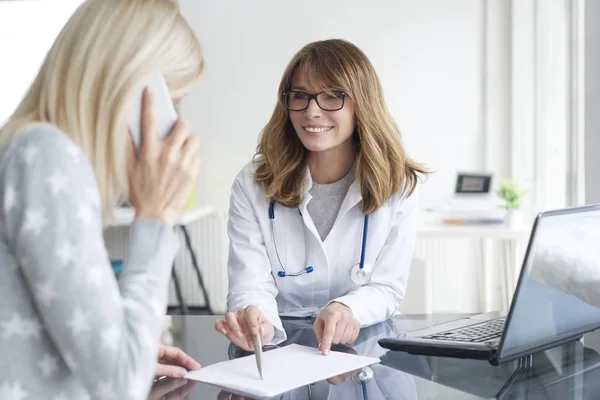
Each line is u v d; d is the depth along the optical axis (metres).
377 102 1.75
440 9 4.55
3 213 0.75
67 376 0.80
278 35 4.70
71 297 0.74
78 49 0.81
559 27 3.67
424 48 4.57
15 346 0.76
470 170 4.59
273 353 1.30
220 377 1.14
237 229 1.84
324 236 1.83
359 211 1.79
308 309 1.75
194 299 4.90
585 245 1.30
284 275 1.80
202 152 4.82
